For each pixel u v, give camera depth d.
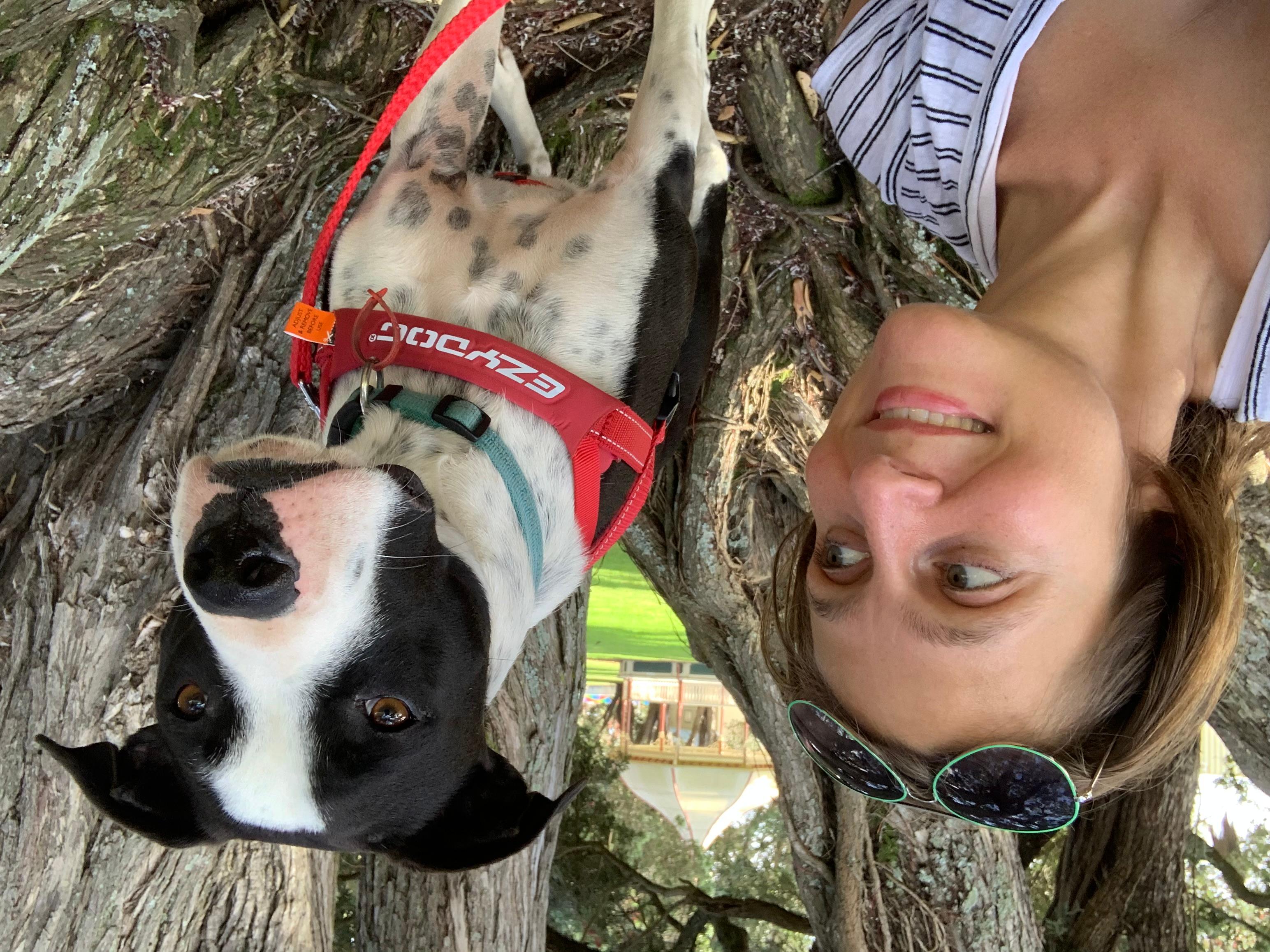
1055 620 0.40
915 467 0.40
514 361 0.55
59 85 0.61
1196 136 0.46
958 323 0.40
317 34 0.70
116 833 0.80
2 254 0.65
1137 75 0.48
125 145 0.65
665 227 0.62
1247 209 0.44
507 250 0.60
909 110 0.60
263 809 0.48
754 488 1.04
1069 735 0.43
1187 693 0.42
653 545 1.02
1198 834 1.56
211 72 0.65
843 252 0.88
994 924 1.03
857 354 0.92
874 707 0.45
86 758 0.51
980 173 0.53
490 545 0.52
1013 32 0.50
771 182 0.85
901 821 1.03
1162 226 0.46
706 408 0.93
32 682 0.78
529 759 0.95
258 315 0.77
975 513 0.39
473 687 0.49
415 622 0.45
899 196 0.64
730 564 0.99
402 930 0.94
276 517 0.40
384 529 0.43
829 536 0.46
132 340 0.77
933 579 0.41
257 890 0.85
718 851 1.77
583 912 1.55
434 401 0.54
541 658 0.96
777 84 0.79
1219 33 0.46
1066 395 0.39
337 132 0.73
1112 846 1.29
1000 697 0.42
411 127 0.62
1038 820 0.44
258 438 0.45
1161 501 0.43
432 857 0.51
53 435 0.85
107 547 0.76
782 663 0.87
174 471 0.75
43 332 0.73
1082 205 0.49
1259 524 0.77
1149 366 0.44
